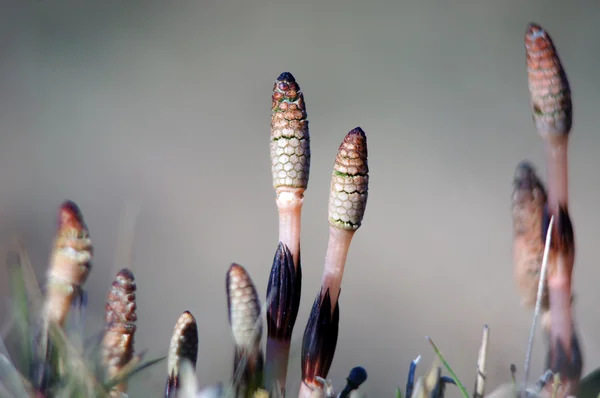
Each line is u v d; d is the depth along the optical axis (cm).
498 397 45
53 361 44
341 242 45
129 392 45
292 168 45
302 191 45
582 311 92
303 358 45
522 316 57
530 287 47
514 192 47
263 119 209
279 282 45
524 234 47
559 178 45
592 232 145
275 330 45
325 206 156
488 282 114
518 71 219
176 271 130
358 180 45
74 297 45
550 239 45
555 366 45
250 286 45
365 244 139
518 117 194
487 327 45
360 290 122
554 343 45
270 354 45
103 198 157
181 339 44
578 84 202
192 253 138
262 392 44
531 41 45
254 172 175
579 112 192
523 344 56
